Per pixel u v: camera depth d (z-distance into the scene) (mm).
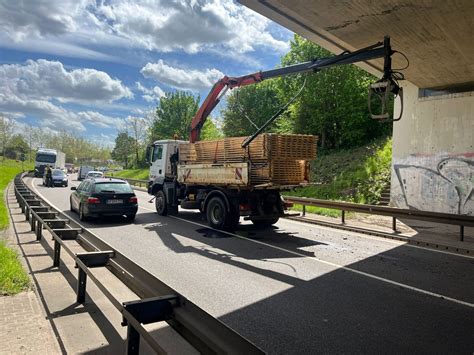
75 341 3953
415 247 9258
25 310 4535
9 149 82062
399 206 15703
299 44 28609
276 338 4125
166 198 14227
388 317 4770
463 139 13734
